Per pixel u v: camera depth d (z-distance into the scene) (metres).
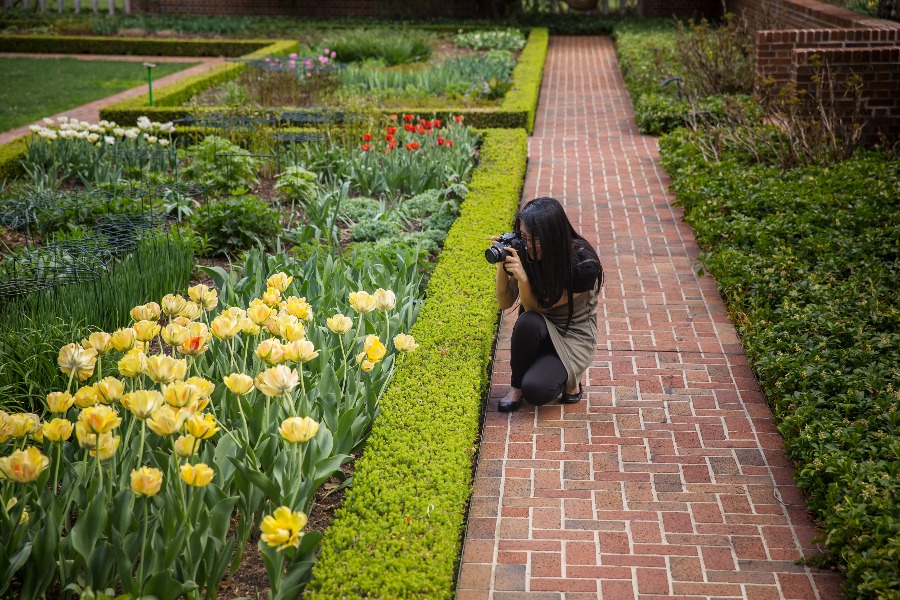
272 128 9.62
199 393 3.28
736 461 4.10
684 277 6.23
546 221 4.14
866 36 10.18
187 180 8.43
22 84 15.71
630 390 4.75
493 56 16.47
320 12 24.59
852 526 3.29
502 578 3.37
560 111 12.62
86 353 3.26
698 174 7.91
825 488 3.65
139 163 8.48
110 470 3.28
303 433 3.03
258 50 18.05
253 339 4.44
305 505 3.63
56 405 3.17
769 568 3.40
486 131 9.95
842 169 7.67
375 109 9.67
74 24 21.94
